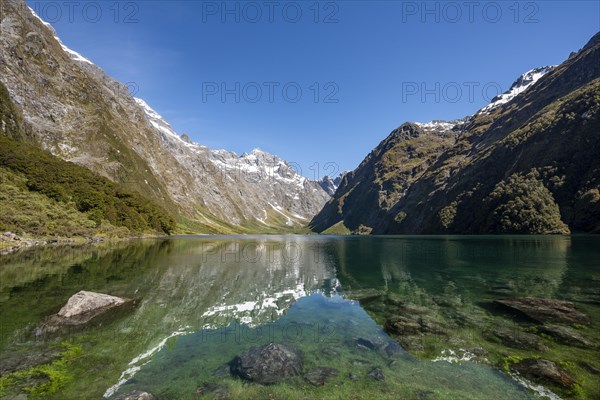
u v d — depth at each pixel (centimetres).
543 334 1600
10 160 8625
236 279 3316
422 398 1042
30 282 2755
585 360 1305
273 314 2044
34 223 6719
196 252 6353
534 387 1108
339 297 2548
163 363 1278
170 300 2314
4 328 1605
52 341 1461
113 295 2400
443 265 4309
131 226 10969
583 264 4062
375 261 5047
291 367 1246
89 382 1102
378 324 1827
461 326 1758
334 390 1093
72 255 4738
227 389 1088
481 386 1118
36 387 1054
